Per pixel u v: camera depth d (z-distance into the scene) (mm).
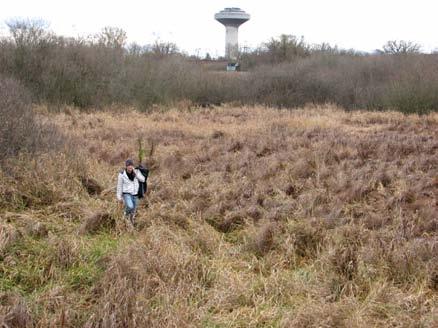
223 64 51469
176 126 22625
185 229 9688
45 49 28797
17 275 7371
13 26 28875
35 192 10695
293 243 8672
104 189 11641
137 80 31172
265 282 7391
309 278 7598
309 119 24422
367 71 35969
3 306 6332
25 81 27516
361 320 6324
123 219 9633
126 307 6223
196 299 6918
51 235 8539
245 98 34906
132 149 15891
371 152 16000
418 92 29031
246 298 6992
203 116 27625
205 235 8992
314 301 6875
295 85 35031
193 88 34031
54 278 7387
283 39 46031
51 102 27234
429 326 6223
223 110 30922
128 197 9844
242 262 8258
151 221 9625
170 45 39375
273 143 17281
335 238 8547
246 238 9188
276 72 35938
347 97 33594
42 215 9875
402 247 8172
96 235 9227
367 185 11766
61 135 14094
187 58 39688
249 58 46875
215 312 6730
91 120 23484
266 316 6578
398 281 7496
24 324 6094
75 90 28297
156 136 19172
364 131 21609
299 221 9547
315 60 38625
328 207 10414
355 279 7402
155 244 7988
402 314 6539
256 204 10688
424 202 10609
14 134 11914
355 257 7871
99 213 9617
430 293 7207
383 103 30938
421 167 14070
